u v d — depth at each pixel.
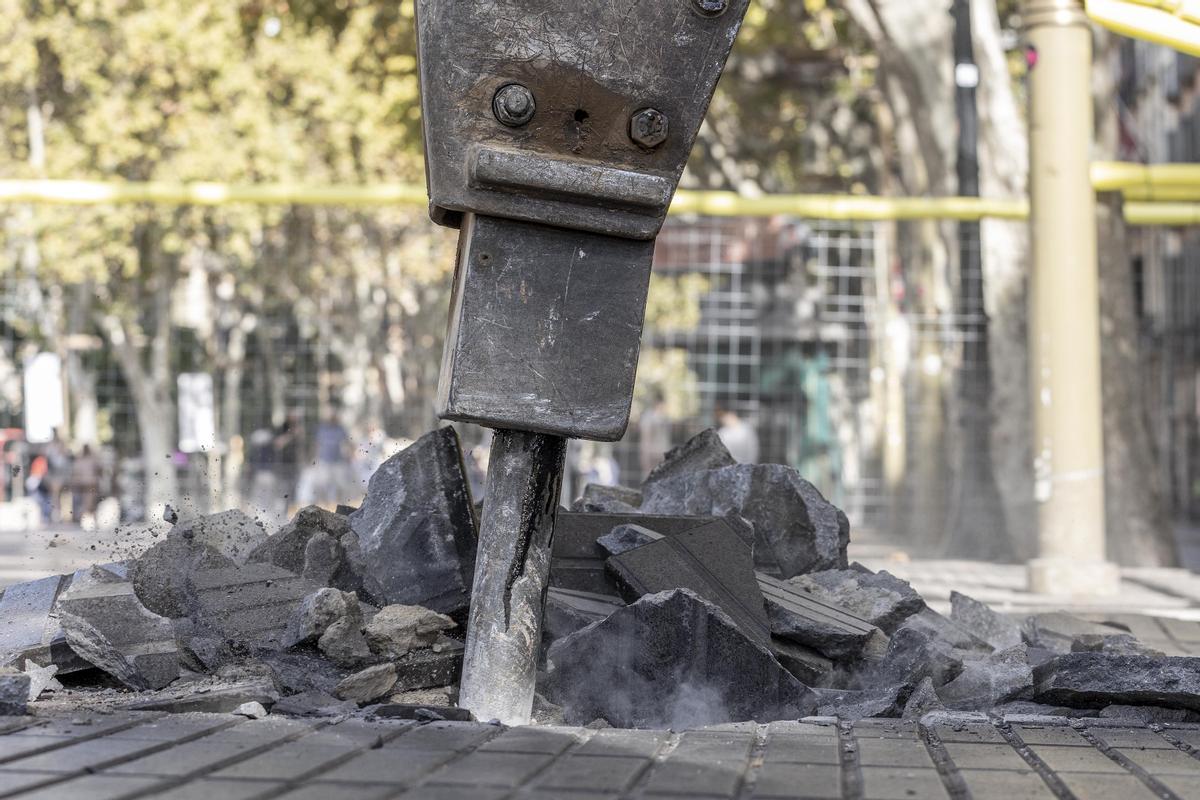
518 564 4.39
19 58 25.31
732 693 4.68
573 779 3.41
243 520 6.16
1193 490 27.81
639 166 4.29
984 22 15.49
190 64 25.31
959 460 13.93
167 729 3.93
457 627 5.07
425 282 16.05
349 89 25.05
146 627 4.73
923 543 13.95
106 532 13.12
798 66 28.88
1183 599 10.27
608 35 4.25
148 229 17.12
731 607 5.22
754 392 14.05
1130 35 7.69
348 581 5.29
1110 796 3.35
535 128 4.25
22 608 5.14
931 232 14.15
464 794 3.24
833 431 14.04
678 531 5.65
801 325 13.91
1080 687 4.68
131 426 15.82
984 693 4.87
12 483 14.67
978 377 13.98
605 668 4.74
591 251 4.29
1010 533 13.73
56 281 18.61
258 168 25.17
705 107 4.30
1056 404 10.71
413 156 25.59
